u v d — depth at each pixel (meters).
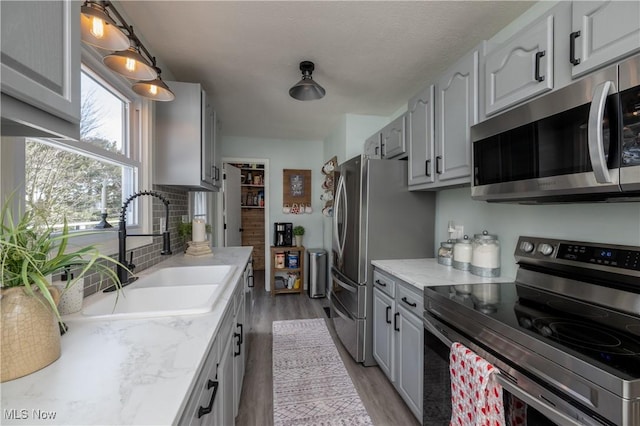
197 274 1.79
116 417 0.50
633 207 1.10
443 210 2.27
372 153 2.95
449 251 2.01
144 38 1.76
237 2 1.46
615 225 1.16
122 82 1.56
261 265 5.34
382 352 2.03
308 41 1.82
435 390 1.35
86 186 1.31
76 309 0.97
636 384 0.64
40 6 0.58
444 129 1.72
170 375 0.63
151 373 0.64
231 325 1.34
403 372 1.72
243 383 1.98
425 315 1.44
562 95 0.98
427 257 2.34
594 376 0.70
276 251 4.05
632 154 0.79
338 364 2.24
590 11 0.94
